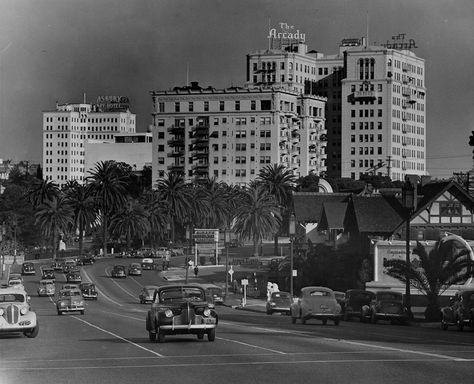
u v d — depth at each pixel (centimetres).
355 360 2659
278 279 11475
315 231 12850
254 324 5441
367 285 8962
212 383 2164
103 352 3067
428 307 6250
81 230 19838
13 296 4069
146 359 2770
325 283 9750
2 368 2559
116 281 14138
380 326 5375
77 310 7269
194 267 15212
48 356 2952
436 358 2712
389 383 2127
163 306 3428
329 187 16500
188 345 3306
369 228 9750
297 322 5791
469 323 4600
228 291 12144
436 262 6206
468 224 9406
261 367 2500
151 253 19075
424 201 9512
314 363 2586
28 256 19238
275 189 19900
